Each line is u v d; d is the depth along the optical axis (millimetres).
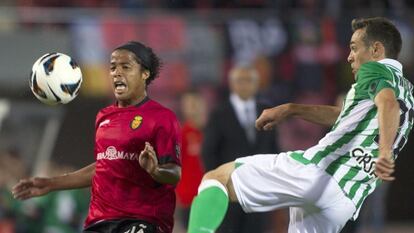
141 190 22078
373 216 40500
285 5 45188
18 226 38438
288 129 42281
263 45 41906
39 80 22516
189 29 41406
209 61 41406
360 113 22188
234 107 35312
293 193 22688
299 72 42000
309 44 42156
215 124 35250
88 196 39219
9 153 42000
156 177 21203
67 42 41062
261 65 41812
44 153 42719
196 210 22500
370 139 22188
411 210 49500
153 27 41188
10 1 47125
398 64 22625
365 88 21938
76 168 43625
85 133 43531
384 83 21609
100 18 41156
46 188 23766
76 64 23000
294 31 42125
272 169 22875
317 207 22719
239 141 35156
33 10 41312
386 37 22672
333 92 42094
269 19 42094
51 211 38562
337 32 42281
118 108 22500
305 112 24078
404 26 43344
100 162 22344
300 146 42375
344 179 22438
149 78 22609
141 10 45531
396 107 21016
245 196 23000
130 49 22328
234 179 23047
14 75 41219
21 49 41094
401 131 22594
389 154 20188
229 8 47031
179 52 41250
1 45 41031
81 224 38781
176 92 41094
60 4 47156
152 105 22391
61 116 43219
